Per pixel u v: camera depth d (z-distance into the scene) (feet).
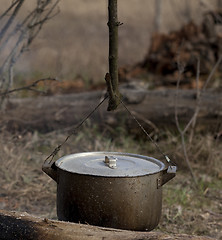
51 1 19.90
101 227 12.19
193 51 35.35
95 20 76.43
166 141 26.40
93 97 27.61
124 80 34.91
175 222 17.97
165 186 21.39
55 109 26.94
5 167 21.66
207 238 11.69
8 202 19.31
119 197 12.64
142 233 11.83
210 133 26.22
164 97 26.91
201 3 37.91
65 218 13.26
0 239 12.37
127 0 91.91
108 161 13.60
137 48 58.18
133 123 26.71
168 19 69.97
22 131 26.17
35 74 32.63
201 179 22.41
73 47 55.01
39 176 21.94
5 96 22.21
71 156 14.60
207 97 26.40
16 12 18.22
